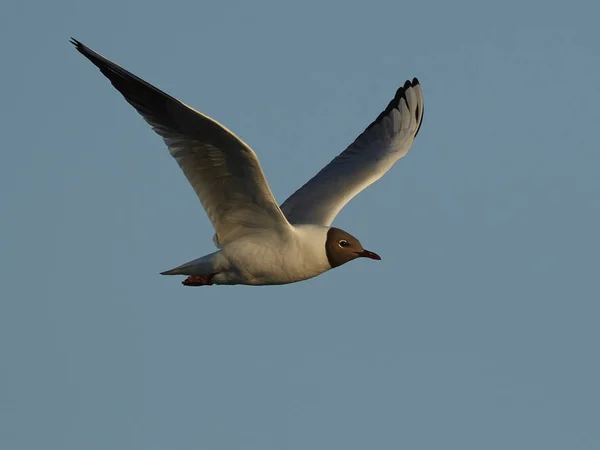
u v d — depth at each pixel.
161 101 12.52
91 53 12.44
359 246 14.26
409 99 17.69
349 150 17.33
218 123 12.29
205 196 13.61
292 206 16.06
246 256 13.91
